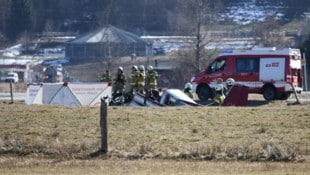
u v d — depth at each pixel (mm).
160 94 94750
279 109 73188
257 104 98875
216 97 88438
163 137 60875
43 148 58344
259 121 66188
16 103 92938
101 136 57625
